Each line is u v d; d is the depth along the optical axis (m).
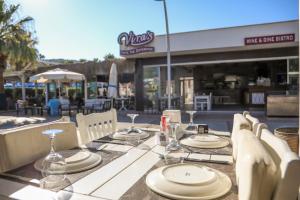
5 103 14.44
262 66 13.96
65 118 2.21
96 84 16.22
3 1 12.19
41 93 18.56
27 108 11.89
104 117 2.80
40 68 15.69
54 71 11.12
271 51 10.24
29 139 1.67
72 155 1.64
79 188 1.23
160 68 12.06
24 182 1.32
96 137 2.61
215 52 10.94
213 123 8.13
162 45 10.63
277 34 9.10
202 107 12.16
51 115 11.27
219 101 15.02
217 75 15.12
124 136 2.28
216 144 1.97
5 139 1.52
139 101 12.48
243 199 0.94
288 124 7.60
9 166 1.51
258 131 1.72
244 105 14.18
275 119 8.68
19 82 17.27
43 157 1.71
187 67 14.40
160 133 2.09
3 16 12.23
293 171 0.89
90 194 1.16
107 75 15.08
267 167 0.91
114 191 1.19
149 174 1.36
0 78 14.20
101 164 1.57
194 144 1.97
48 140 1.81
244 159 0.98
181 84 13.80
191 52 10.86
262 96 12.13
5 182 1.32
